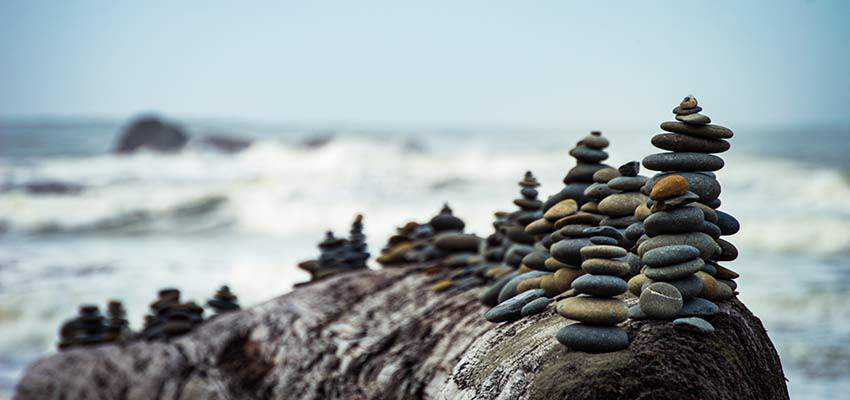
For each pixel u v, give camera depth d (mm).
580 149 1748
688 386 1363
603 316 1409
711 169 1538
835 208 8453
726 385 1391
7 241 8336
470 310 1805
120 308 2531
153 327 2262
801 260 6324
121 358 2154
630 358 1385
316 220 9125
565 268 1621
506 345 1555
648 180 1565
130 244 7961
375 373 1794
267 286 5727
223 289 2404
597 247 1450
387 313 1934
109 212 9812
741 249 6816
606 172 1682
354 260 2350
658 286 1437
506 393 1458
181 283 5867
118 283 5926
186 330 2221
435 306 1879
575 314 1421
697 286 1449
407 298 1964
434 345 1756
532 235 1833
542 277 1654
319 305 2055
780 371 1555
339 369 1849
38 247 7879
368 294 2041
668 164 1537
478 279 1937
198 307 2281
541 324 1547
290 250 7289
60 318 5082
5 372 4078
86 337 2426
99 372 2131
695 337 1418
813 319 4582
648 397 1354
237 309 2400
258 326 2084
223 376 2012
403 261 2244
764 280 5598
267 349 2010
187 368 2064
